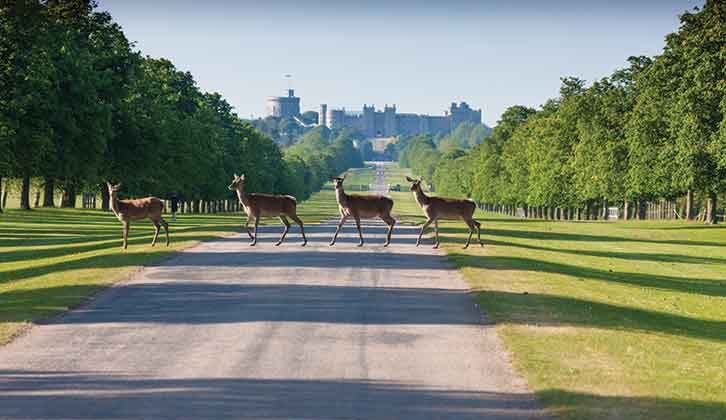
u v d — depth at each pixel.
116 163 72.12
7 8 51.62
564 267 31.78
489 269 27.52
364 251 32.06
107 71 70.50
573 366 13.83
